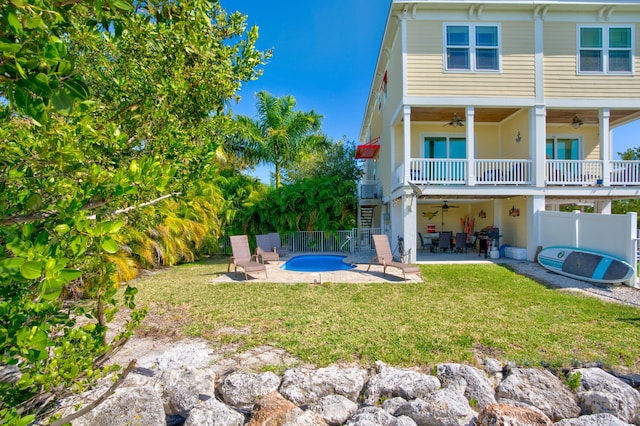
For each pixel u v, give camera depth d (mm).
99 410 2904
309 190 16828
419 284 8172
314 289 7781
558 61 11391
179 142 3156
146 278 9398
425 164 11688
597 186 11172
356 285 8148
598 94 11383
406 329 5023
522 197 12188
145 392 3199
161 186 1847
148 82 3312
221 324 5344
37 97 1253
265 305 6434
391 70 14039
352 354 4207
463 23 11328
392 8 11312
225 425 2977
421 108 11828
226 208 16359
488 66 11375
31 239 1422
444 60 11320
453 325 5180
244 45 3680
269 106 19922
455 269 10031
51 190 1811
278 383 3555
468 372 3547
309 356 4168
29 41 1193
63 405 2883
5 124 1893
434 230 17016
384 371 3693
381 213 17609
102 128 2869
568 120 13484
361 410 3115
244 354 4262
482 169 12508
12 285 1727
